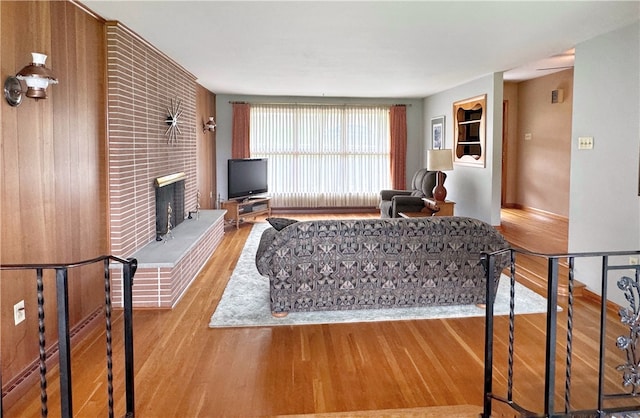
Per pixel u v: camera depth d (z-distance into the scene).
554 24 3.71
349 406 2.36
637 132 3.62
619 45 3.81
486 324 2.13
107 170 3.70
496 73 6.27
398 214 6.60
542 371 2.75
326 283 3.54
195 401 2.41
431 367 2.80
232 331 3.37
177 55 4.93
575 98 4.41
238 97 8.94
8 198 2.40
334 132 9.22
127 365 2.00
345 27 3.85
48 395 2.49
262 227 7.88
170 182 4.99
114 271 3.78
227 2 3.21
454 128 7.70
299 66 5.66
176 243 4.50
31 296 2.64
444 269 3.60
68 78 3.08
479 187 6.91
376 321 3.56
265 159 8.66
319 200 9.32
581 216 4.32
